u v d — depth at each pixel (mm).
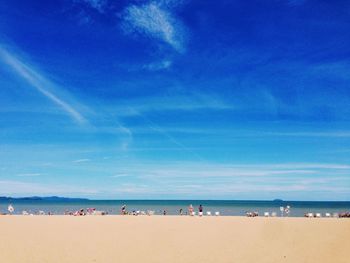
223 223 31844
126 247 19922
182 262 16734
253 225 30266
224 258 17578
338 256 18234
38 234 24141
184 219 36000
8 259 16781
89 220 33969
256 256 18109
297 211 85562
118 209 97750
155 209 98625
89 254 18031
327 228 28422
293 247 20391
